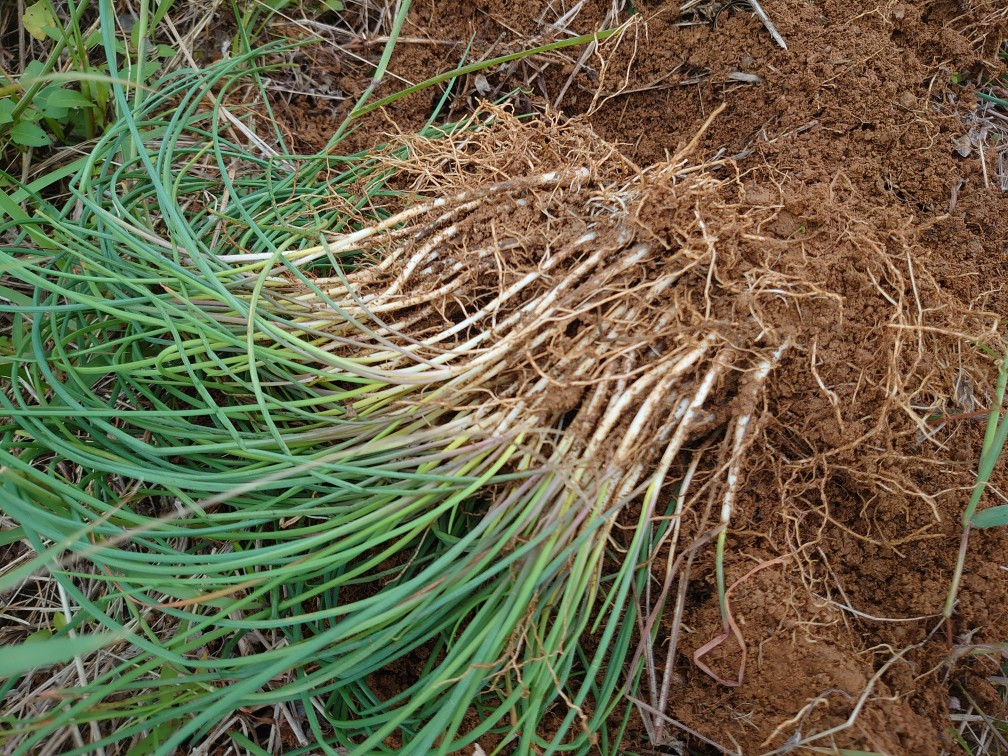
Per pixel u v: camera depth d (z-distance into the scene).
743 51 0.49
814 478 0.39
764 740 0.36
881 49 0.46
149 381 0.40
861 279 0.39
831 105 0.46
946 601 0.38
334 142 0.48
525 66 0.53
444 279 0.41
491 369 0.39
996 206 0.46
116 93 0.38
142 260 0.40
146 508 0.44
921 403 0.40
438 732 0.32
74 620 0.36
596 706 0.37
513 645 0.36
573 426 0.37
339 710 0.41
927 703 0.38
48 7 0.49
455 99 0.54
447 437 0.38
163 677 0.39
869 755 0.34
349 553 0.34
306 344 0.36
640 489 0.37
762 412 0.38
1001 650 0.38
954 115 0.46
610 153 0.42
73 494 0.34
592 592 0.36
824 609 0.37
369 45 0.55
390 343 0.38
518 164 0.43
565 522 0.36
